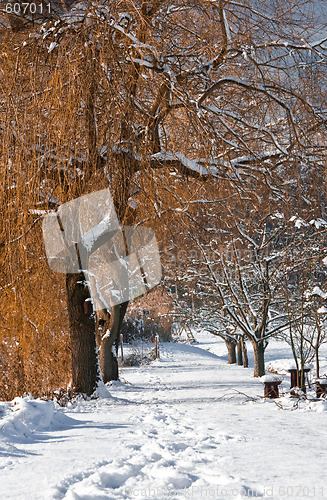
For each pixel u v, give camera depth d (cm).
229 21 1007
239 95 1116
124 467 386
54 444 501
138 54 922
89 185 931
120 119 907
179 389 1503
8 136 892
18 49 923
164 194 1040
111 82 912
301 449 469
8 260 942
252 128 1063
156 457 437
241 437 537
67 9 935
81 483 351
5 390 1179
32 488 338
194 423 667
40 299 1079
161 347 3950
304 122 1023
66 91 885
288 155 1049
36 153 897
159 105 988
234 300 2033
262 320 2031
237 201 1079
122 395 1359
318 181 1024
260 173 1116
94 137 927
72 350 1226
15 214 920
